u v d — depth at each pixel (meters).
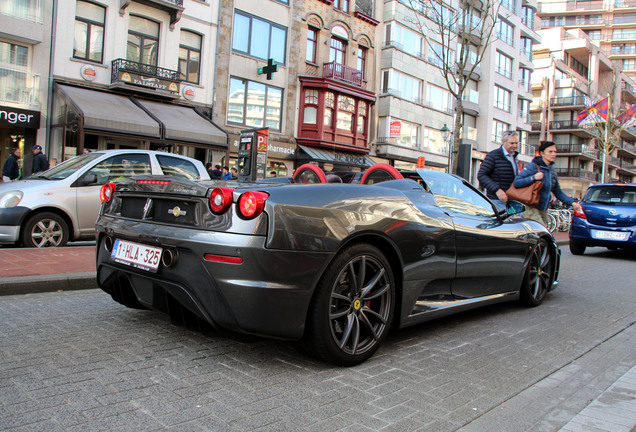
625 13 80.69
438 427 2.15
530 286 4.74
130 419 2.07
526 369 2.99
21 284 4.34
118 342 3.09
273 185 2.85
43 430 1.94
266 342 3.23
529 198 5.44
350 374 2.75
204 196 2.63
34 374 2.51
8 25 14.61
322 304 2.67
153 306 2.89
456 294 3.76
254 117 21.52
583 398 2.55
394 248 3.08
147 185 2.98
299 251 2.57
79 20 16.33
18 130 15.60
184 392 2.38
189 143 17.22
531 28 43.25
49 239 6.47
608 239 9.72
